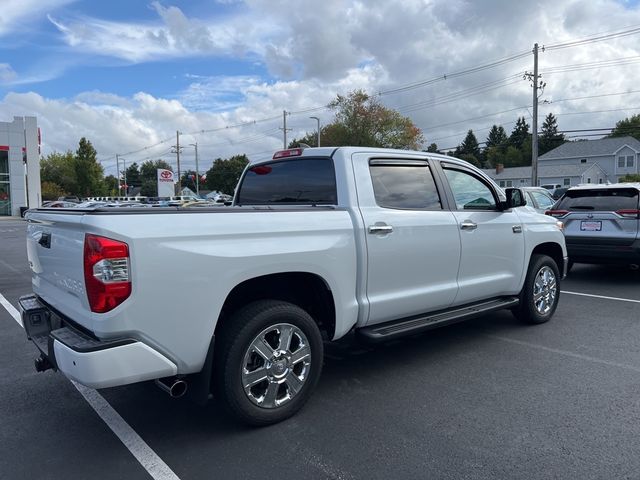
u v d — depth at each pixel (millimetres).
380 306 4184
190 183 103875
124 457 3221
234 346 3340
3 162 40562
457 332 5945
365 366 4840
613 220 8578
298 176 4582
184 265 3064
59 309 3516
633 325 6199
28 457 3234
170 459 3184
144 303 2936
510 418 3699
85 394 4242
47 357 3355
